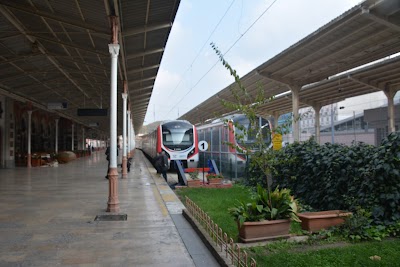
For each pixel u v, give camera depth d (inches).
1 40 446.6
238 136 239.0
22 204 366.6
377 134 1162.0
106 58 525.0
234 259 180.5
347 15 498.6
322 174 321.4
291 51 661.9
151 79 737.0
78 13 365.1
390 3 456.4
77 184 553.0
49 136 1407.5
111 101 339.9
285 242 215.8
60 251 210.2
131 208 348.5
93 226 273.0
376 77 795.4
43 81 710.5
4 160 895.7
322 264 177.0
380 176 248.4
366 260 180.7
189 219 286.4
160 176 702.5
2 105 875.4
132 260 195.8
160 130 872.9
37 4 356.5
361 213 236.4
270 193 235.6
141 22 400.8
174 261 195.2
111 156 331.3
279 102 1151.6
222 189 500.4
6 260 193.6
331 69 781.9
